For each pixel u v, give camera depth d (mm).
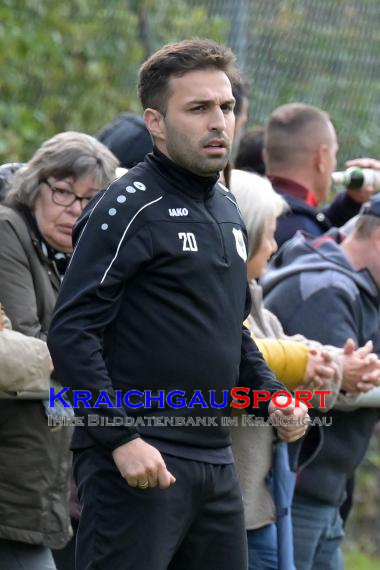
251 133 20391
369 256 15641
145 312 10898
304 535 15312
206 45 11320
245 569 11656
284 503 13906
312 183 18656
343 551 26359
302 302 15203
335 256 15562
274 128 18672
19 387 12250
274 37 25703
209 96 11070
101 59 25656
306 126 18531
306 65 25906
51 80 24969
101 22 25734
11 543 12789
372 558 26531
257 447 13805
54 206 13320
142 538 10867
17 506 12625
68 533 13102
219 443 11312
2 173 14469
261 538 14000
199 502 11211
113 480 10922
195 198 11250
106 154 13672
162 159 11219
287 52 25781
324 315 15055
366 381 14328
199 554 11398
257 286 14656
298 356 13961
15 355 12180
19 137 23516
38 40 24047
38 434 12695
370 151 26391
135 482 10469
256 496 13789
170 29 26266
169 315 10914
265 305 15516
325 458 15195
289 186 18500
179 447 11008
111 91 25766
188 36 26000
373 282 15633
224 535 11430
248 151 20266
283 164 18547
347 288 15203
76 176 13312
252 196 14102
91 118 25422
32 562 12906
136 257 10758
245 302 11953
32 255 13305
